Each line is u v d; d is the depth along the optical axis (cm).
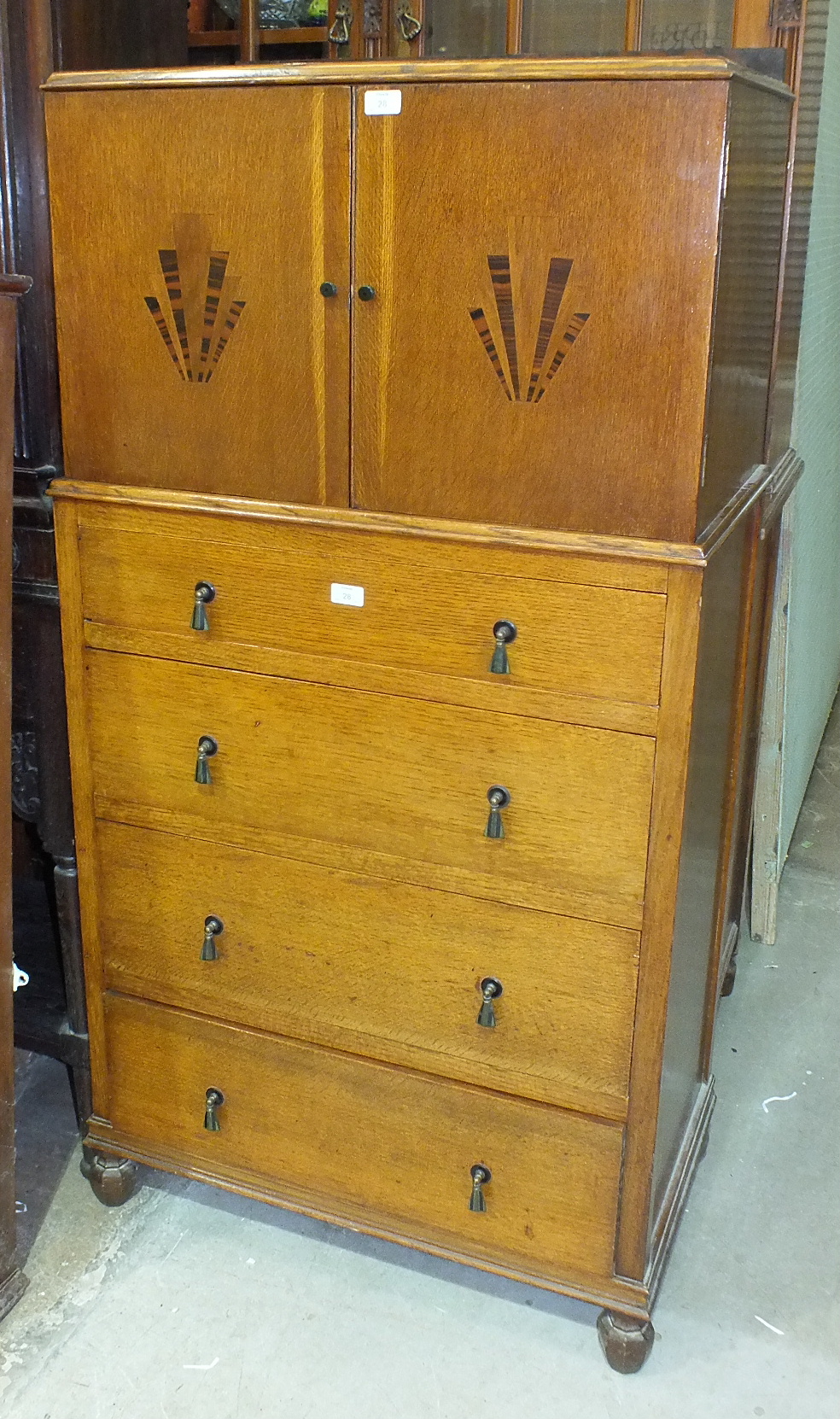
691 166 107
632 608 121
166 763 148
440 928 141
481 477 123
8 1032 148
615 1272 146
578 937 135
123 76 124
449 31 170
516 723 129
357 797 139
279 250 123
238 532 134
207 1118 159
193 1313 157
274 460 131
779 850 247
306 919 147
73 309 134
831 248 224
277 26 179
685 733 123
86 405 137
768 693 223
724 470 129
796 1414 145
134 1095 166
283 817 144
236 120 121
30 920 197
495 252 116
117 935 159
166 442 135
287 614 135
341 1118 154
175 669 143
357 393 125
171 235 127
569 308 115
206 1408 144
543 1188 146
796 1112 195
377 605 131
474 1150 149
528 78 110
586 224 112
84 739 151
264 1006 153
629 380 115
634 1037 136
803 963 234
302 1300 159
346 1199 158
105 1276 161
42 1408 143
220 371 130
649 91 107
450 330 119
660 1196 152
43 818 160
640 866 129
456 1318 157
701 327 111
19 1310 156
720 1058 207
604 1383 149
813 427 233
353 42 172
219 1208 174
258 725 141
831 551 296
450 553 126
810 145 171
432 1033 146
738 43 157
